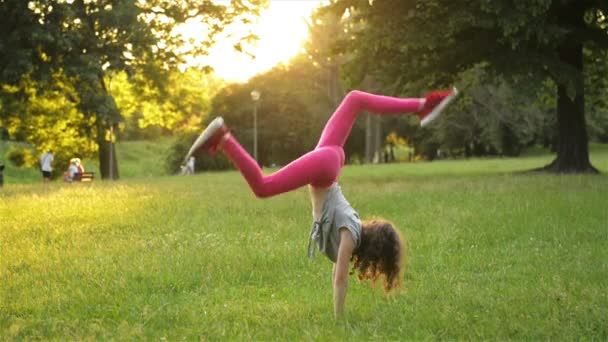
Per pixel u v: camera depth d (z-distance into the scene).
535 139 64.56
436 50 24.55
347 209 5.98
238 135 71.19
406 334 5.52
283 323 5.93
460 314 5.98
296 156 73.25
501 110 56.12
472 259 8.63
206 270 8.20
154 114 44.62
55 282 7.73
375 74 26.03
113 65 28.81
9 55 25.25
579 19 24.95
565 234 10.07
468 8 21.66
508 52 22.67
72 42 27.00
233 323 5.98
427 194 16.55
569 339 5.26
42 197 18.00
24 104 36.88
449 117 59.31
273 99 71.69
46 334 5.81
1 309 6.63
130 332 5.72
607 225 10.84
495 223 11.34
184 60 34.59
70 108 39.53
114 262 8.90
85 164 76.81
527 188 16.92
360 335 5.50
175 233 11.05
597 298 6.41
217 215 13.50
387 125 71.69
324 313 6.29
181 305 6.71
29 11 25.77
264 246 9.82
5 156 57.91
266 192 5.53
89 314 6.45
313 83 73.62
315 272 8.21
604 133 64.44
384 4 23.75
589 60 28.30
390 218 12.58
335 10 25.41
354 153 74.44
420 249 9.46
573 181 18.95
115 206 15.34
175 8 33.59
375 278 6.32
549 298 6.47
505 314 6.01
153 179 32.00
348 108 6.07
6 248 9.99
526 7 20.42
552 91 27.91
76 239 10.76
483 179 21.83
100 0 29.61
